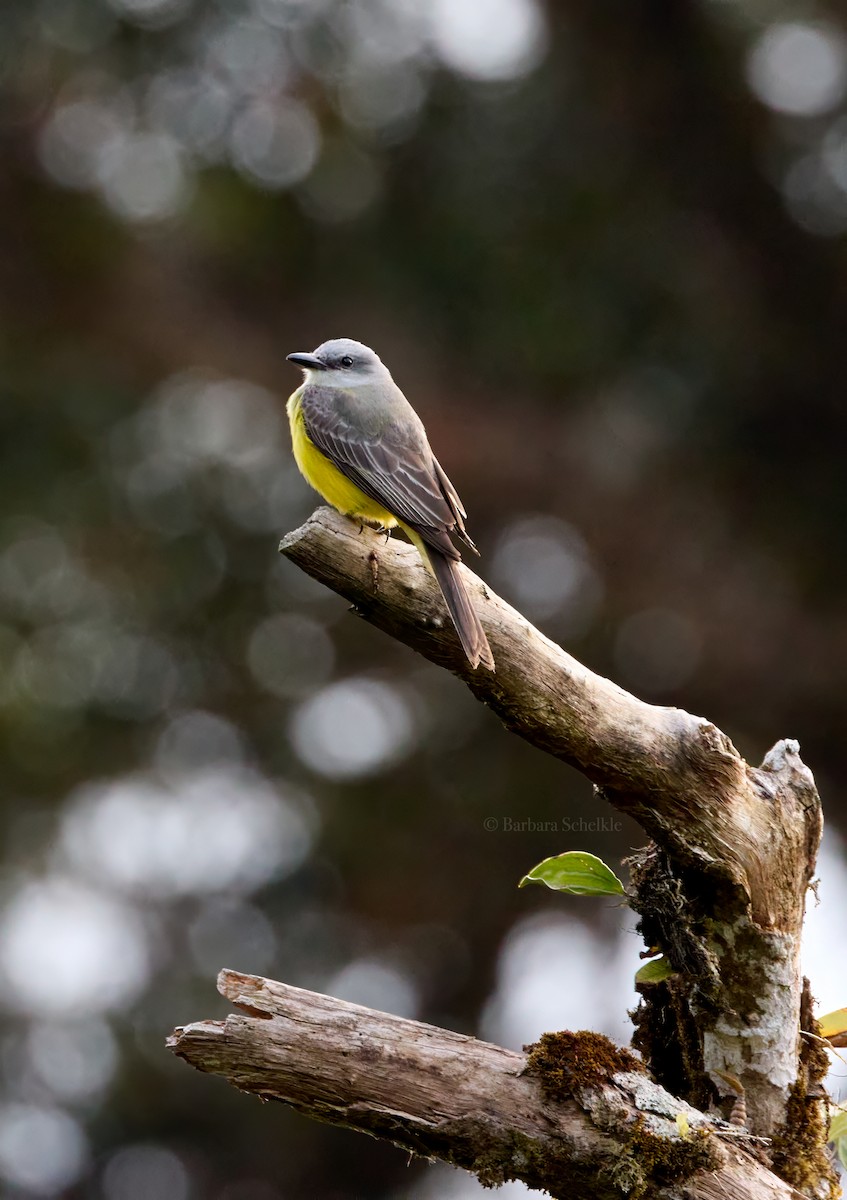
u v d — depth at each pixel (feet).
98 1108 48.75
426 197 58.85
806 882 15.25
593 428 57.57
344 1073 13.96
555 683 14.84
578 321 58.08
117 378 55.93
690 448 58.49
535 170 59.52
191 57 56.59
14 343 56.03
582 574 56.65
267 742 53.42
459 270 58.59
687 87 60.13
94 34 56.39
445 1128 13.84
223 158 57.41
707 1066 15.23
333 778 53.42
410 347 58.29
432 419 57.00
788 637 56.49
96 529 53.36
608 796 15.25
